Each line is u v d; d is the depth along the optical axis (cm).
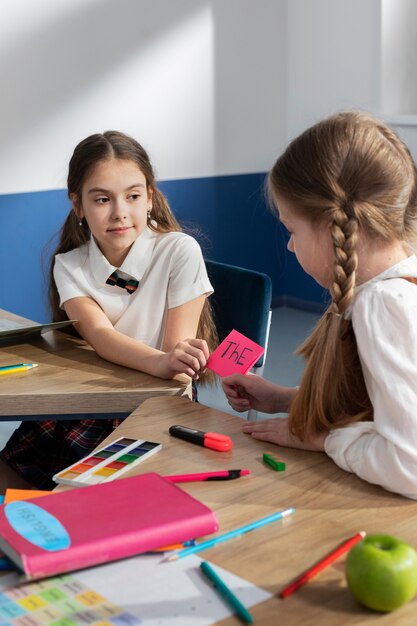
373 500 110
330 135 116
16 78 363
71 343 182
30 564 89
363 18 410
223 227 449
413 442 108
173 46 409
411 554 86
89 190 180
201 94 424
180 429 130
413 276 116
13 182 371
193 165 429
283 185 119
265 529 103
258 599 88
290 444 126
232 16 428
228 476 116
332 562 95
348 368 119
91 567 94
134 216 183
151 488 106
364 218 113
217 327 213
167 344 182
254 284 204
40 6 364
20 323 188
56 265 193
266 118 454
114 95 394
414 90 421
